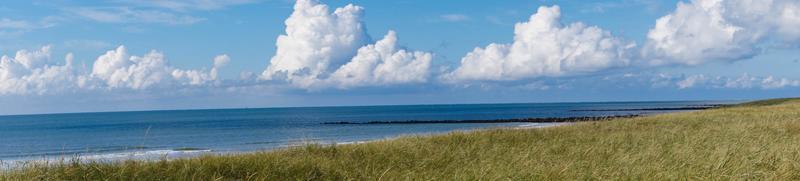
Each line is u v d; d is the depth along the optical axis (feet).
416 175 36.24
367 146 52.37
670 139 55.98
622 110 599.98
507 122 319.27
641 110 581.94
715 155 38.91
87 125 498.28
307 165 38.78
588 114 468.75
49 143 222.69
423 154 47.09
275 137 205.77
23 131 386.32
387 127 298.56
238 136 229.66
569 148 49.06
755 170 34.32
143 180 34.12
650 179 32.07
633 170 34.55
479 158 44.06
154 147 161.48
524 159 40.22
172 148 147.84
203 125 413.80
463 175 34.55
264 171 36.52
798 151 39.88
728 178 32.01
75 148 182.29
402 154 46.62
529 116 448.24
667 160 38.65
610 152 45.11
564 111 609.42
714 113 123.65
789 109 132.16
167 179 34.09
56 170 35.40
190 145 172.96
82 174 34.73
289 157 42.75
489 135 63.72
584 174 34.22
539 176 33.99
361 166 40.86
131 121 605.73
